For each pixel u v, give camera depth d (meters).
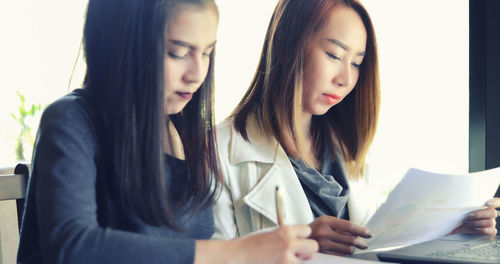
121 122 0.73
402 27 2.75
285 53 1.17
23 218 0.79
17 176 0.95
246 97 1.26
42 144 0.71
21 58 4.68
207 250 0.65
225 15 3.39
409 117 2.76
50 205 0.66
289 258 0.65
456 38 2.15
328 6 1.13
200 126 0.91
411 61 2.71
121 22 0.73
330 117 1.29
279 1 1.22
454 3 2.17
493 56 1.52
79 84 0.83
